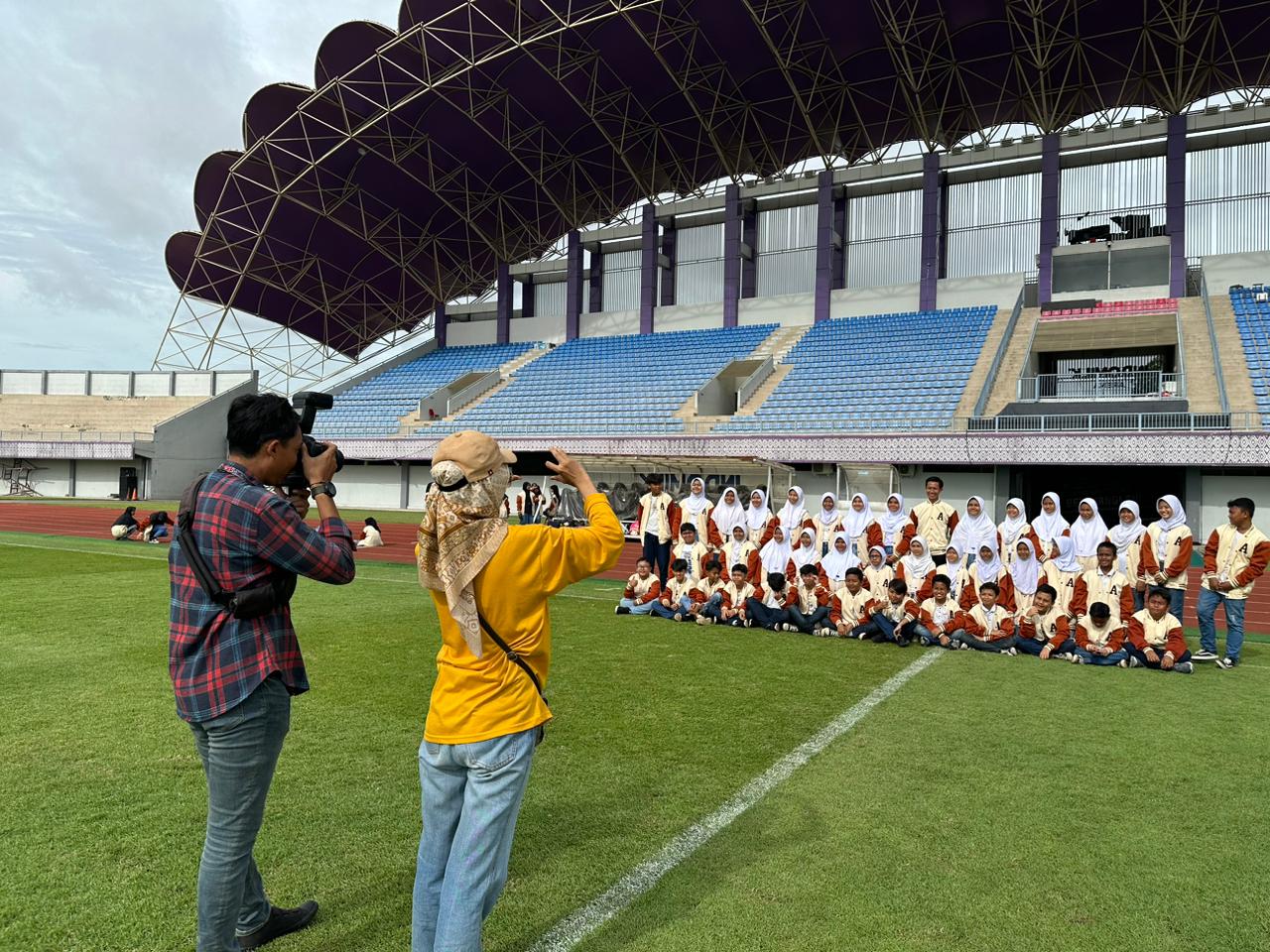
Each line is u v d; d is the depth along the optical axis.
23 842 3.38
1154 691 6.32
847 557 10.20
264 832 3.52
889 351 28.16
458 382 36.72
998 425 22.67
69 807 3.74
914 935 2.74
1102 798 4.00
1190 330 24.27
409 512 31.95
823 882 3.12
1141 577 8.00
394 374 40.59
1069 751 4.76
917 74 28.02
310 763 4.40
